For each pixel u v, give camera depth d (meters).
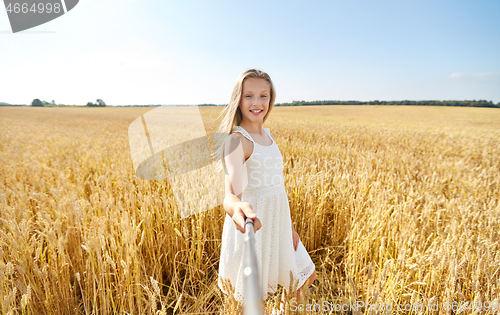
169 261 2.67
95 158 6.03
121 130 15.56
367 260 2.61
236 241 1.58
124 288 2.02
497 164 7.43
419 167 6.15
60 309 2.05
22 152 8.23
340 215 3.11
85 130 17.64
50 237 2.01
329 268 2.82
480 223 2.58
